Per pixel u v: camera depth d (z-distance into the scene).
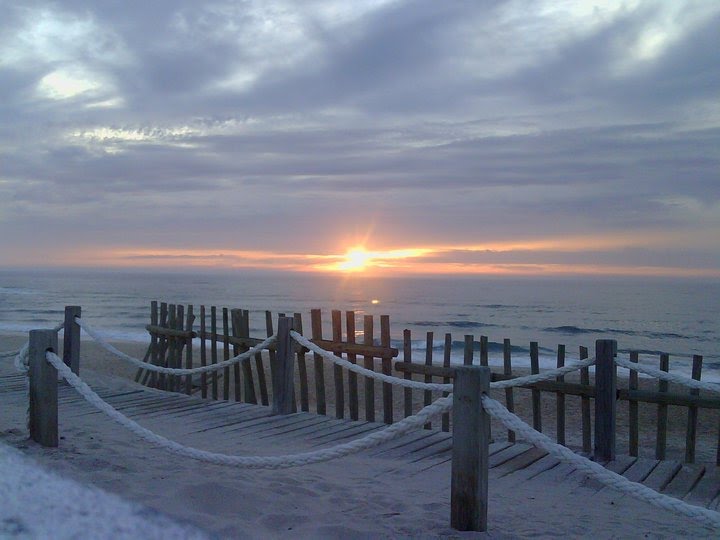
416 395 14.57
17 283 102.31
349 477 5.90
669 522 5.09
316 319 9.20
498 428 11.73
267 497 4.91
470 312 54.00
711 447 10.85
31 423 6.13
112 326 40.03
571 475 6.34
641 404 14.30
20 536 2.39
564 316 50.12
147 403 9.36
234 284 102.75
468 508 4.32
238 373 10.13
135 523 2.94
